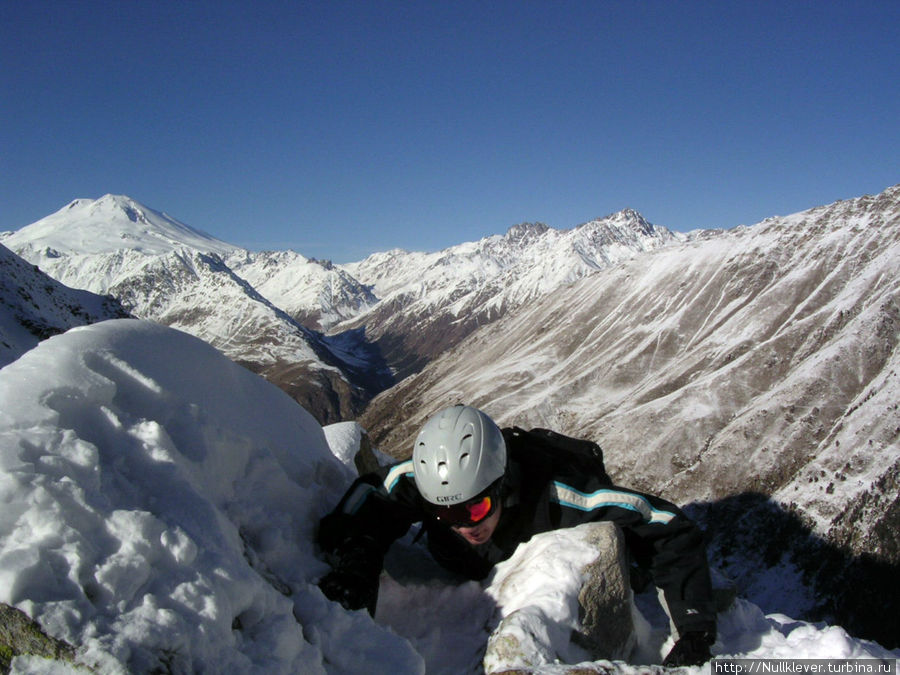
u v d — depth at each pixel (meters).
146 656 2.70
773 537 88.06
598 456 5.29
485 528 4.50
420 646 4.45
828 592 78.88
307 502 4.84
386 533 4.75
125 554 2.98
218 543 3.40
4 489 2.88
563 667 3.74
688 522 4.62
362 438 7.50
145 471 3.51
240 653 3.09
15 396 3.39
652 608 5.17
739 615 4.87
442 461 4.35
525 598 4.33
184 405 4.10
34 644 2.59
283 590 3.87
